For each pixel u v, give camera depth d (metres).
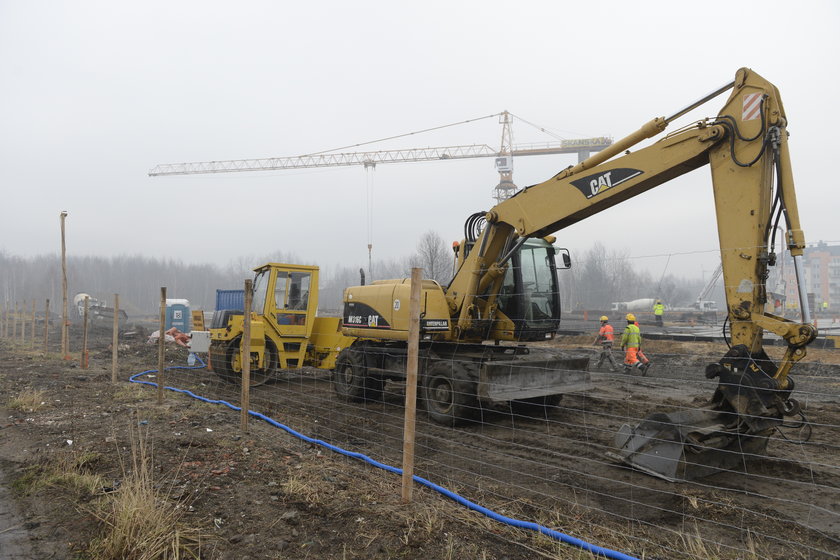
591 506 4.48
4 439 6.05
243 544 3.58
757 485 4.98
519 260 8.34
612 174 6.41
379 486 4.75
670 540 3.83
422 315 8.38
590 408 8.95
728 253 5.28
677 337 13.93
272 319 11.52
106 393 9.09
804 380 12.16
